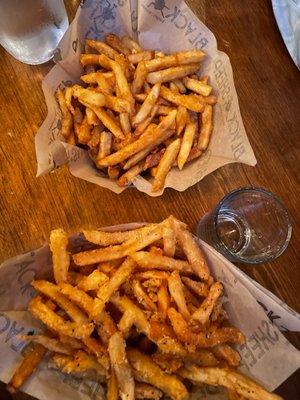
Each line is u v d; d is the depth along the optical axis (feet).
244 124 1.05
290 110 1.07
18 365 0.86
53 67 0.98
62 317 0.86
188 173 0.97
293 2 1.05
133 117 0.97
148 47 1.06
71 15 1.08
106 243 0.87
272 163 1.03
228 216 0.99
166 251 0.88
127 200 0.98
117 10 1.01
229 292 0.88
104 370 0.85
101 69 1.03
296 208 1.01
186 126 0.98
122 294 0.89
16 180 0.98
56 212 0.97
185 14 1.00
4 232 0.95
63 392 0.86
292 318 0.80
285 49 1.11
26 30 0.96
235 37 1.10
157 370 0.84
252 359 0.87
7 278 0.83
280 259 0.98
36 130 1.01
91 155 0.98
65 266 0.85
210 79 1.03
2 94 1.02
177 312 0.84
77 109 0.98
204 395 0.89
